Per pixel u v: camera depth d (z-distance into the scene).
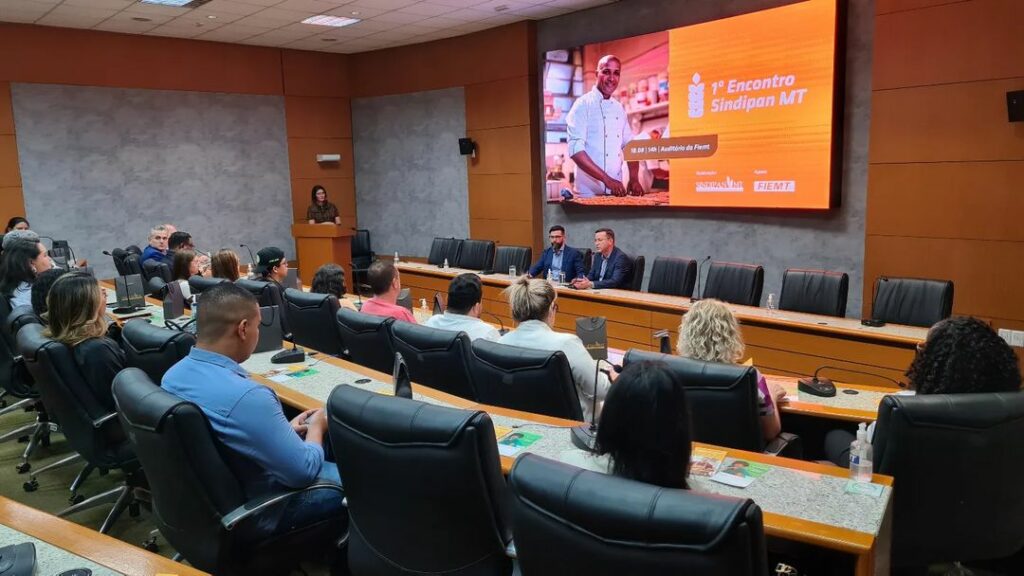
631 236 7.98
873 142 5.77
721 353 2.45
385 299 3.87
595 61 7.77
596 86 7.80
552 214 8.73
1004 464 1.84
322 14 7.71
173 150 9.07
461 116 9.35
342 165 10.53
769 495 1.63
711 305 2.51
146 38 8.70
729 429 2.16
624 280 6.19
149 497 2.80
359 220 10.75
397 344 2.97
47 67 8.05
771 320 4.60
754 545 1.07
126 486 3.01
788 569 1.68
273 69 9.77
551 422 2.21
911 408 1.78
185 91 9.09
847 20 6.04
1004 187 5.13
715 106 6.84
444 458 1.48
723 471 1.77
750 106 6.59
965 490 1.85
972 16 5.14
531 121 8.55
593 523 1.15
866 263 5.93
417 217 10.13
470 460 1.47
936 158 5.44
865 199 6.12
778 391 2.71
